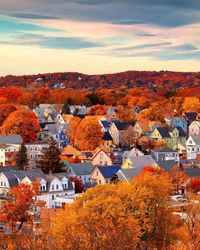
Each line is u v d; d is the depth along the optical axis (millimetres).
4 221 121000
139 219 97750
